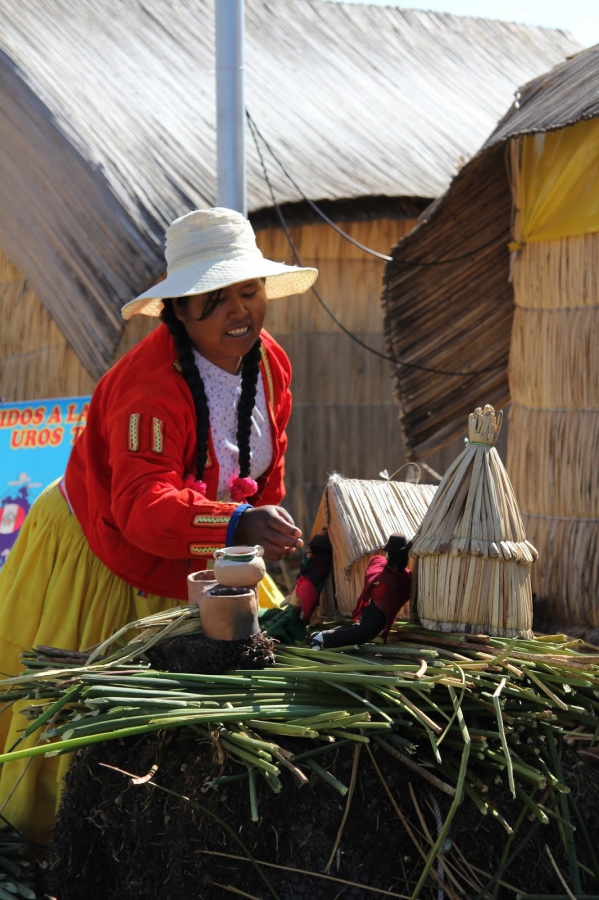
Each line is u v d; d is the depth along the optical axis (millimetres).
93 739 2105
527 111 4914
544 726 2420
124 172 6355
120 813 2328
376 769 2240
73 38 7504
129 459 2521
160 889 2248
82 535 2881
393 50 9438
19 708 2803
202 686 2260
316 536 2861
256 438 2842
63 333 6340
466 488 2490
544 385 5039
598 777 2623
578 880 2352
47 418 4965
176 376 2631
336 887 2209
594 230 4727
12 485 4910
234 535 2428
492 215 5414
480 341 5711
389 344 5719
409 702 2213
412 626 2568
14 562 2982
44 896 2426
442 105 8820
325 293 7254
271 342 2947
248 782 2201
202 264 2619
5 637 2885
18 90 6691
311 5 9586
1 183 6730
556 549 4977
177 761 2277
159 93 7316
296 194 6621
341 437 7422
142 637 2410
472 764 2322
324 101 8180
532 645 2443
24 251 6562
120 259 6059
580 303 4844
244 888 2201
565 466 4930
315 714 2205
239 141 4703
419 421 5844
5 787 2781
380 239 7312
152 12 8328
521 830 2361
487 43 10258
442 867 2234
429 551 2455
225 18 4645
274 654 2424
